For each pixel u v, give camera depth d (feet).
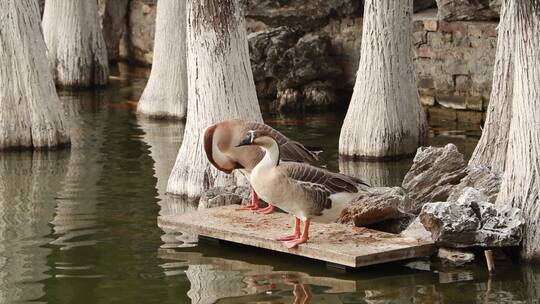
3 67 64.39
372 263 39.27
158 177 56.95
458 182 47.01
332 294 37.24
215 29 50.70
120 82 97.55
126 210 49.55
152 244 43.78
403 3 62.34
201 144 51.49
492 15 72.69
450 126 72.74
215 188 48.96
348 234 41.91
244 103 51.39
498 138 49.78
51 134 65.21
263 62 81.25
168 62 77.56
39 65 64.90
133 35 105.70
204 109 51.26
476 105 73.92
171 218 44.88
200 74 51.21
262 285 38.40
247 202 47.55
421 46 76.59
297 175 39.32
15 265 40.91
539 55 39.70
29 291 37.78
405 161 61.98
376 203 43.98
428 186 47.01
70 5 92.58
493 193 44.65
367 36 62.54
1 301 36.73
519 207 40.55
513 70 48.96
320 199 39.45
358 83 62.80
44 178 57.11
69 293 37.63
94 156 63.26
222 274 39.63
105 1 105.50
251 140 38.93
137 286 38.32
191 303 36.47
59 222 47.37
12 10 63.98
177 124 75.72
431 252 40.78
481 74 73.31
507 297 36.73
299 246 40.37
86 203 51.03
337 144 66.95
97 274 39.78
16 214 48.96
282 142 43.75
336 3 81.46
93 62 94.27
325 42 81.92
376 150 61.87
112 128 73.77
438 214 40.32
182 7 77.51
